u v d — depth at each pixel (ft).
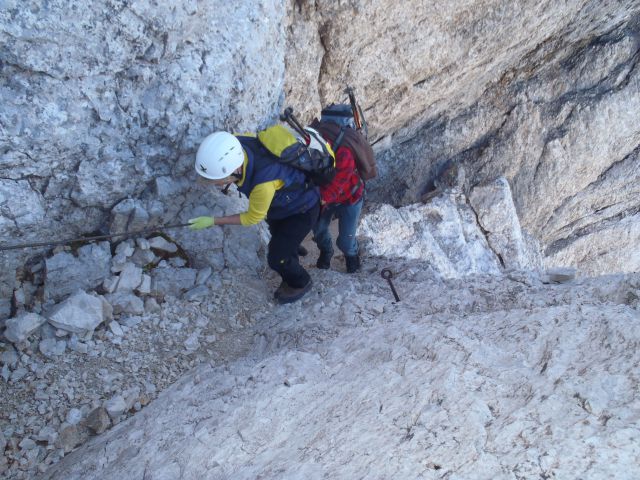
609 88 32.09
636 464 8.12
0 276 13.83
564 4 25.40
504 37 24.79
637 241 37.91
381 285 17.24
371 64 21.81
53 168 13.05
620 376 9.76
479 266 29.94
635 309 12.78
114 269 14.87
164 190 14.87
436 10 21.38
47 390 13.19
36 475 12.01
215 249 16.33
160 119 13.87
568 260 37.47
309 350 13.89
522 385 10.27
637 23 31.60
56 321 13.67
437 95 26.14
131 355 14.19
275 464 9.96
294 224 14.30
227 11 13.89
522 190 33.47
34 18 11.26
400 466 9.09
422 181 31.94
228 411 11.82
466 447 9.12
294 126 13.48
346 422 10.53
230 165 12.65
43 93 12.12
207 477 10.27
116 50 12.49
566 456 8.48
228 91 14.56
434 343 12.19
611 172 34.58
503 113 31.81
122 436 12.16
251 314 15.96
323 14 19.20
